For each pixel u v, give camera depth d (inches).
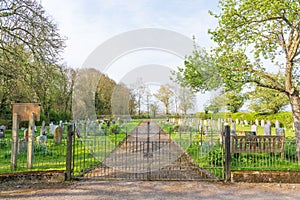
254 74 324.8
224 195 186.2
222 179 224.7
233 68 319.6
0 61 454.6
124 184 213.3
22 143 347.6
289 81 327.0
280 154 319.3
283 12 296.2
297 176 218.2
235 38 323.3
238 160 299.0
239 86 325.1
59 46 510.3
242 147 296.7
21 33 482.0
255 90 415.5
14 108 276.5
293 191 195.2
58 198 178.1
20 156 332.2
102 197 180.5
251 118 1044.5
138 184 213.6
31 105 277.4
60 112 1044.5
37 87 489.7
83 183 215.6
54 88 578.6
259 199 178.2
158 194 188.1
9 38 460.4
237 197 182.1
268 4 277.1
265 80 344.8
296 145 305.7
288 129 775.1
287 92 324.8
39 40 473.7
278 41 334.6
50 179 219.6
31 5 475.8
